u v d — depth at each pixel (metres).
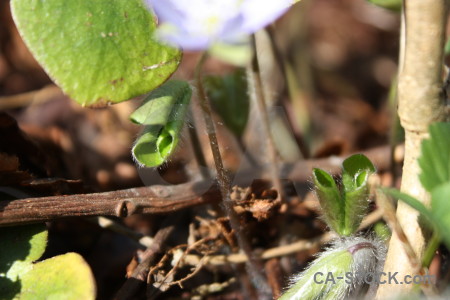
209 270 0.30
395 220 0.24
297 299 0.25
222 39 0.23
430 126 0.24
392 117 0.30
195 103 0.30
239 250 0.29
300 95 0.37
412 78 0.25
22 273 0.26
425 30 0.24
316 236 0.30
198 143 0.30
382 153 0.33
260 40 0.34
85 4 0.25
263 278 0.29
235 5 0.23
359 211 0.25
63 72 0.24
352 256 0.26
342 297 0.26
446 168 0.23
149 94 0.26
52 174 0.31
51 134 0.35
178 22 0.23
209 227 0.29
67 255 0.25
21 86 0.40
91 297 0.25
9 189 0.27
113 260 0.31
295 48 0.38
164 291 0.28
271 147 0.29
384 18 0.44
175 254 0.28
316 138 0.37
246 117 0.32
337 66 0.43
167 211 0.27
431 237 0.25
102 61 0.25
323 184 0.25
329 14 0.45
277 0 0.23
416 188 0.25
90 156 0.35
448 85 0.25
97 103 0.25
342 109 0.40
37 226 0.26
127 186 0.34
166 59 0.25
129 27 0.25
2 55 0.40
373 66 0.43
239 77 0.32
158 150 0.25
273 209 0.29
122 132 0.35
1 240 0.26
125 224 0.31
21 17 0.25
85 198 0.26
